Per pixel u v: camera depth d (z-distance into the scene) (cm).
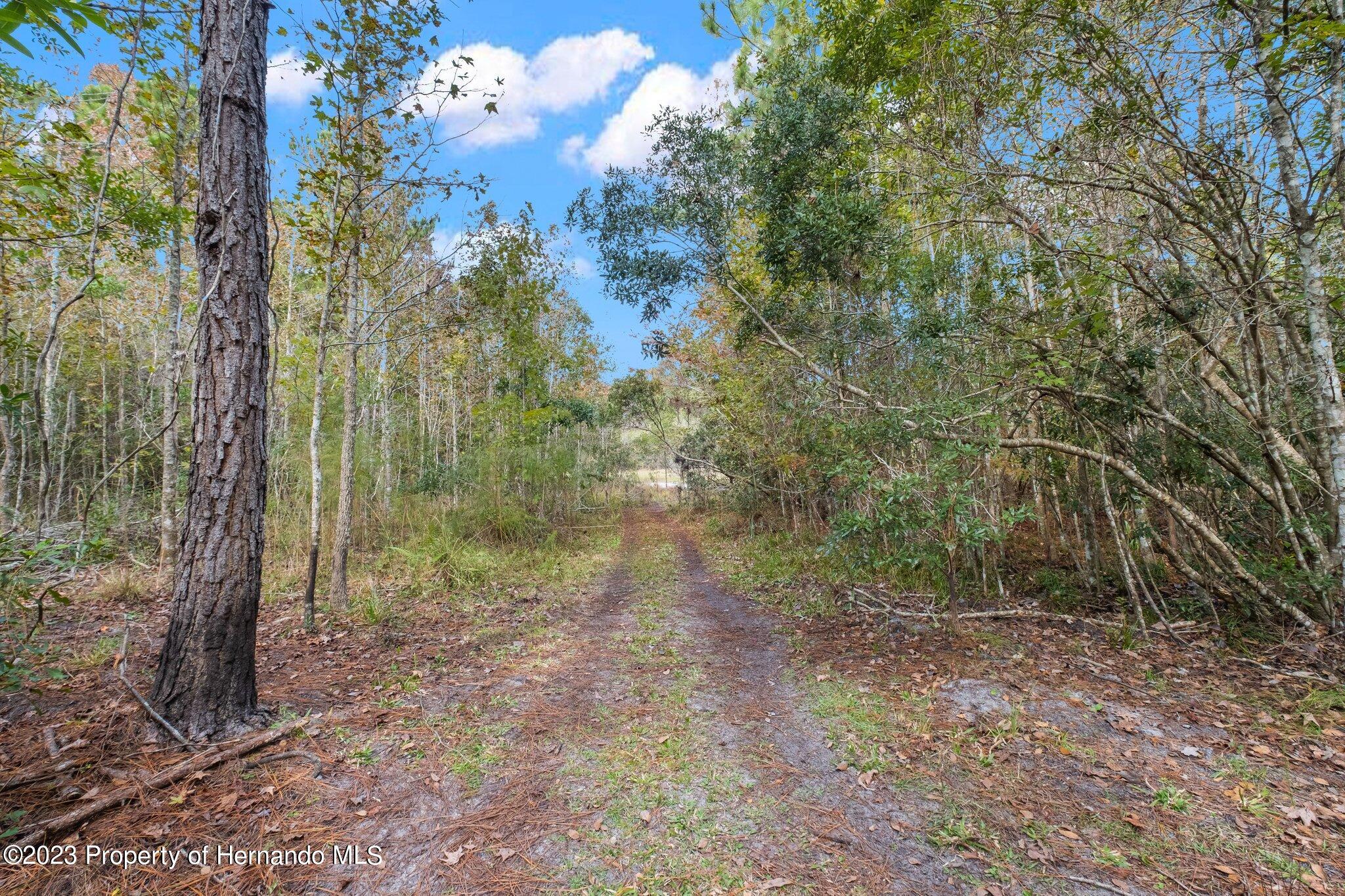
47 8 119
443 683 421
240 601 325
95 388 1402
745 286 876
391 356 1261
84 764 278
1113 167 473
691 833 257
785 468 1101
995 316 599
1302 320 507
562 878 228
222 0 322
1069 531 838
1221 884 219
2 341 459
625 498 2589
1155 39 487
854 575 726
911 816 267
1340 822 251
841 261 722
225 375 322
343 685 404
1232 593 511
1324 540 476
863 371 754
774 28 909
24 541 426
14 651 292
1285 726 334
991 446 495
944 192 562
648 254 804
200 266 323
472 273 787
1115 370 539
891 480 511
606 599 758
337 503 1005
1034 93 518
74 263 705
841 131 690
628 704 396
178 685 312
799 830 258
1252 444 523
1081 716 355
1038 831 252
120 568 736
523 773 304
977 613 553
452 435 1591
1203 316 502
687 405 2030
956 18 508
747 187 777
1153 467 554
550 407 1402
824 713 376
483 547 978
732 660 491
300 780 284
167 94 547
